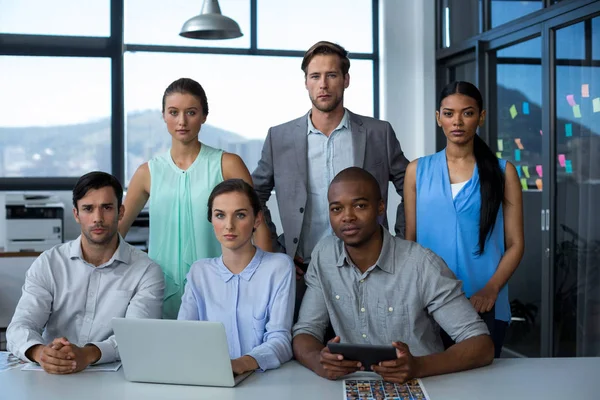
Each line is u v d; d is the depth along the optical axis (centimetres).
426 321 227
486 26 521
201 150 274
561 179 436
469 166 263
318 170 293
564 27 429
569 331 429
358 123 296
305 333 226
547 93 442
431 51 612
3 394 194
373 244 222
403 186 304
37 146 601
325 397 188
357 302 227
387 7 622
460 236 261
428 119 613
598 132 402
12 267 520
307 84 284
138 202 281
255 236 276
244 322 230
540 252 461
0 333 570
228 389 197
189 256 271
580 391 191
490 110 525
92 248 242
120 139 611
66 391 196
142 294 246
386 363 196
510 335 492
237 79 626
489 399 185
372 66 645
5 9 593
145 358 200
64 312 245
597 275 405
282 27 631
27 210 529
